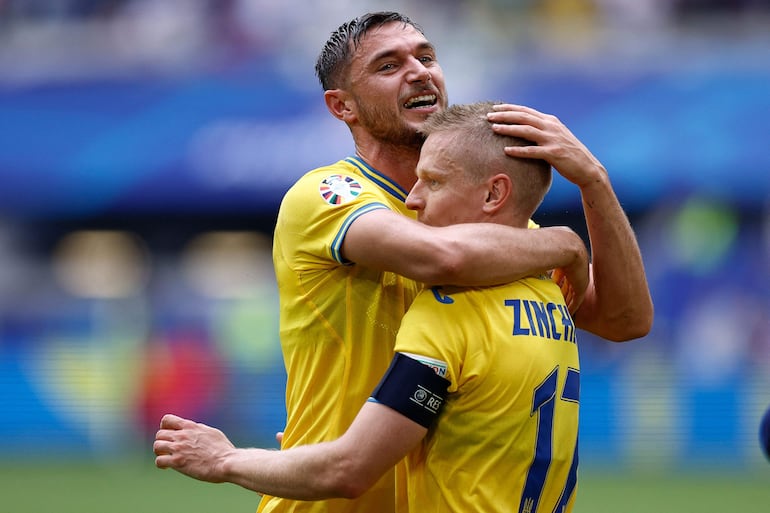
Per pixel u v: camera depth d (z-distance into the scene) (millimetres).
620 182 50719
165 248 59625
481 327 10078
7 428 52844
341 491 9891
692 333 50781
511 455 10078
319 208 11016
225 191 52875
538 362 10211
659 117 50656
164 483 39656
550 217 52125
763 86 50344
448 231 10211
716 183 50344
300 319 11656
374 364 11422
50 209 54344
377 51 11844
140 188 53375
